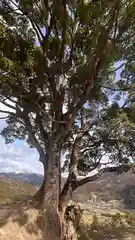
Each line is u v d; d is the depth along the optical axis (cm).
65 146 1844
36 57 1313
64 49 1495
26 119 1644
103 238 1855
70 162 1705
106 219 2488
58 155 1541
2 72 1119
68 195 1595
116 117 1647
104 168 1738
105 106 1798
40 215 1430
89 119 1800
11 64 1090
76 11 1372
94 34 1388
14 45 1234
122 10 1397
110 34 1442
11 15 1541
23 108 1565
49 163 1528
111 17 1370
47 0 1450
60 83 1552
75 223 1591
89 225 2147
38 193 1536
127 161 1728
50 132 1631
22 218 1391
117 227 2284
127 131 1631
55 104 1549
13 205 1514
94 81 1547
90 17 1347
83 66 1461
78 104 1524
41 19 1517
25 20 1609
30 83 1355
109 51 1416
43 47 1441
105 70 1634
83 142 1800
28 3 1455
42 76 1355
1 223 1340
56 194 1495
